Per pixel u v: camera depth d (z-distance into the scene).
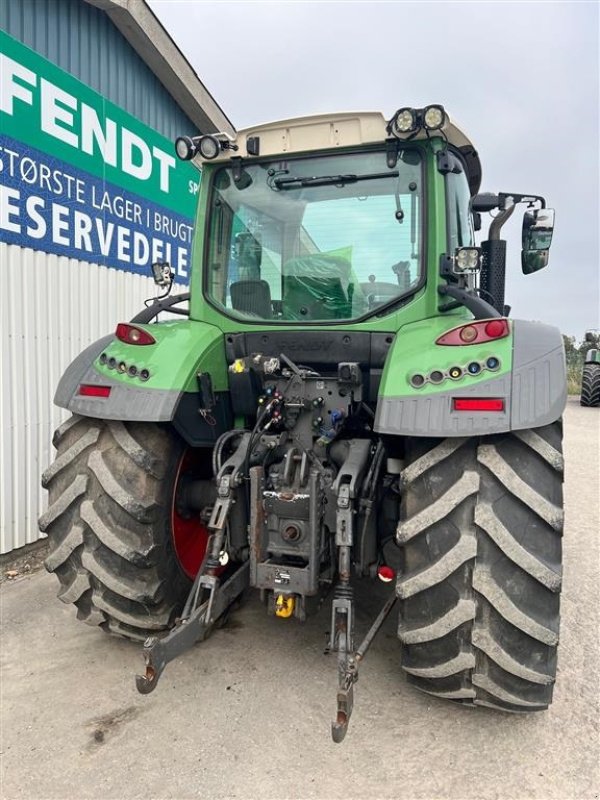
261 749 2.12
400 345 2.31
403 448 2.62
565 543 4.33
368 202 2.70
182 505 2.75
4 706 2.39
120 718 2.30
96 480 2.46
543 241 3.13
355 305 2.71
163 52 5.59
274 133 2.76
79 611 2.61
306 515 2.32
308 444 2.60
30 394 4.24
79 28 4.76
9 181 4.01
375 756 2.09
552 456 2.05
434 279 2.56
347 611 2.03
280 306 2.83
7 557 4.10
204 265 2.93
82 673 2.62
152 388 2.42
